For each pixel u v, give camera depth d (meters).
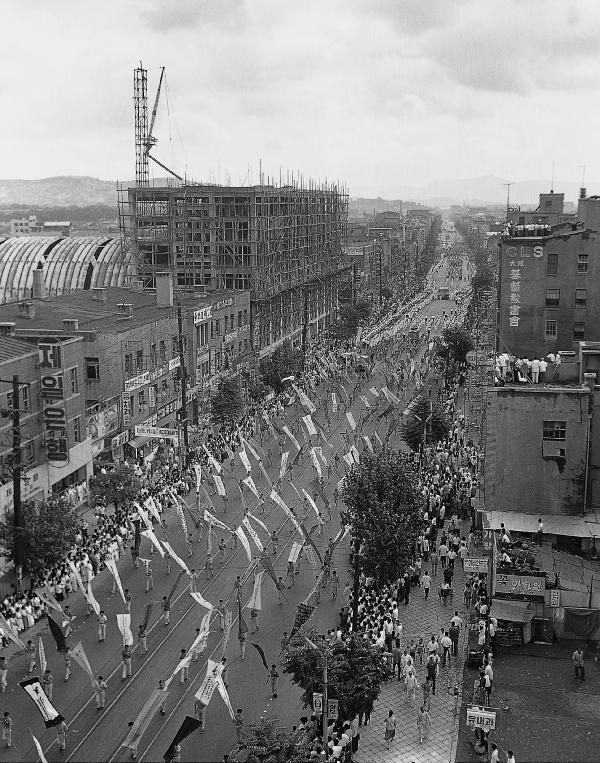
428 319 195.38
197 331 105.31
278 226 142.12
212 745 37.84
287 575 57.53
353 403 114.69
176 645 47.72
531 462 59.28
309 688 37.81
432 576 57.84
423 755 38.03
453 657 47.19
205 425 93.94
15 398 53.72
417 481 62.41
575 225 90.62
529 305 85.69
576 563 54.16
